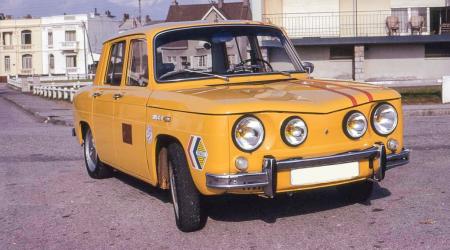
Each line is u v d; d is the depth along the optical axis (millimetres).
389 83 19578
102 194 7238
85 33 73875
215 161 4727
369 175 5195
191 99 5113
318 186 4961
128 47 6602
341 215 5738
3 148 11961
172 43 6109
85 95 7836
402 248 4711
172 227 5621
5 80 85312
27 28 84875
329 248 4793
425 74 26953
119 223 5887
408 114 16750
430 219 5480
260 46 6492
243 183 4691
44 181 8266
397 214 5695
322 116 4965
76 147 11750
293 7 26766
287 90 5453
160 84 5875
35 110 23125
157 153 5715
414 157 8875
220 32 6324
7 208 6738
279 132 4836
